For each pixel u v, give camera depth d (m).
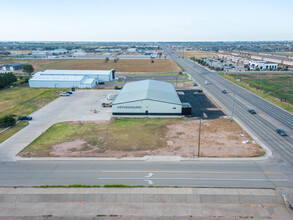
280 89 94.88
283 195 31.03
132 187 32.53
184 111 63.72
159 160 39.84
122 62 197.12
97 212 29.06
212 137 49.31
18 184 33.62
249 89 95.69
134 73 141.62
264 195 31.14
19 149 44.28
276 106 72.62
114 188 32.34
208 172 36.25
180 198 30.92
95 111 66.88
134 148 44.47
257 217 28.08
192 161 39.47
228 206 29.89
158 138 49.03
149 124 57.56
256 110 68.38
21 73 143.12
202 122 58.66
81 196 31.28
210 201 30.56
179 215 28.52
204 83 108.06
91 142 47.28
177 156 41.09
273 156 41.38
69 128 54.97
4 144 46.47
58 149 44.22
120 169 37.19
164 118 62.44
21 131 53.44
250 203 30.28
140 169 37.19
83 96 86.12
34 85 103.31
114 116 63.81
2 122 55.19
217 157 40.69
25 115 65.00
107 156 41.41
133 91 73.12
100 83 109.12
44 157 41.12
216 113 65.75
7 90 97.50
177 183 33.56
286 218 27.89
